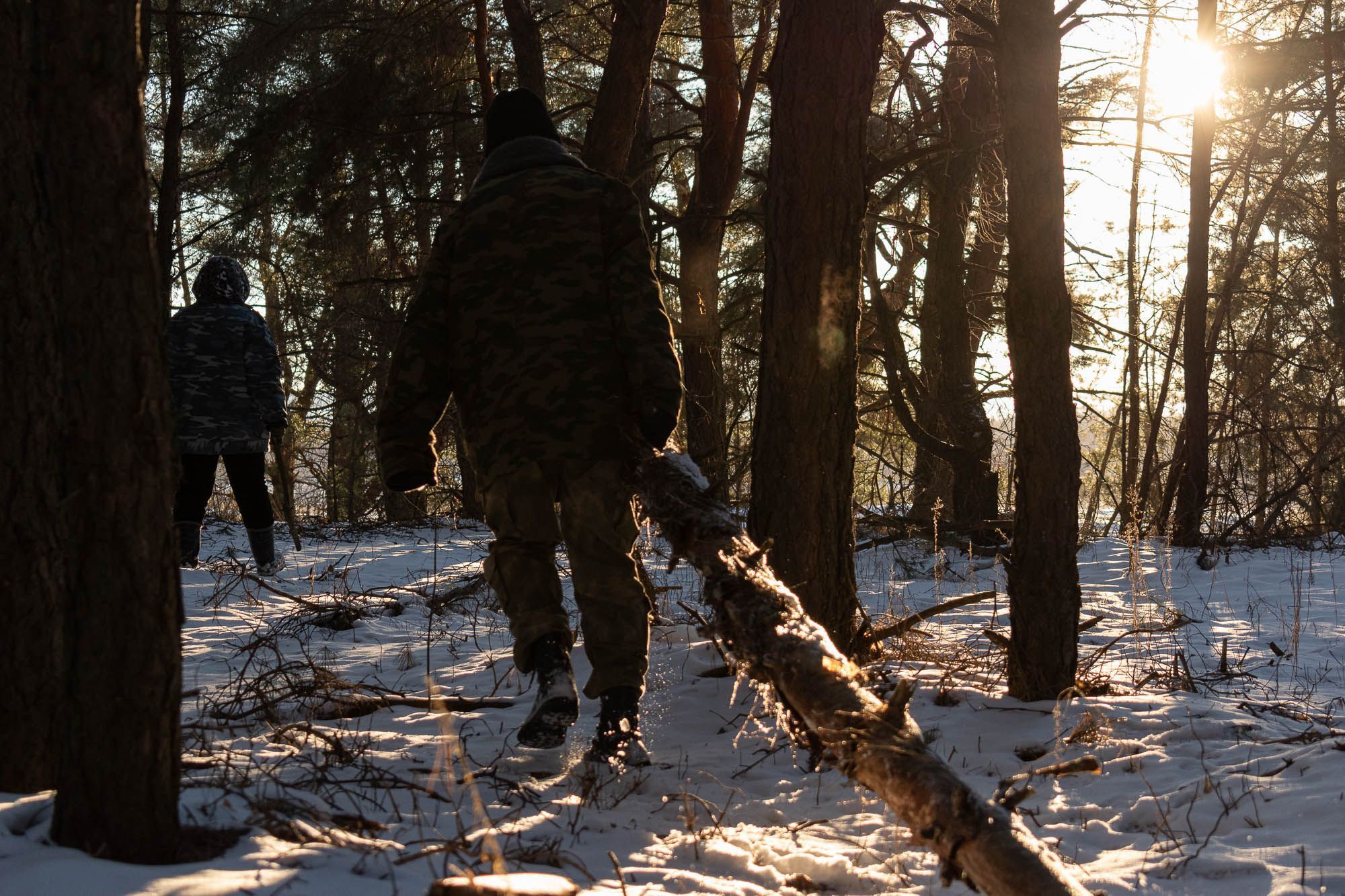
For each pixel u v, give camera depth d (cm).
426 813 245
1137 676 464
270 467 1755
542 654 290
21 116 224
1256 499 1177
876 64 421
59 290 174
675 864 228
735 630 232
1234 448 1311
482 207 315
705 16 1091
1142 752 330
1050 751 335
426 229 1351
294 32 1134
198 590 643
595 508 296
